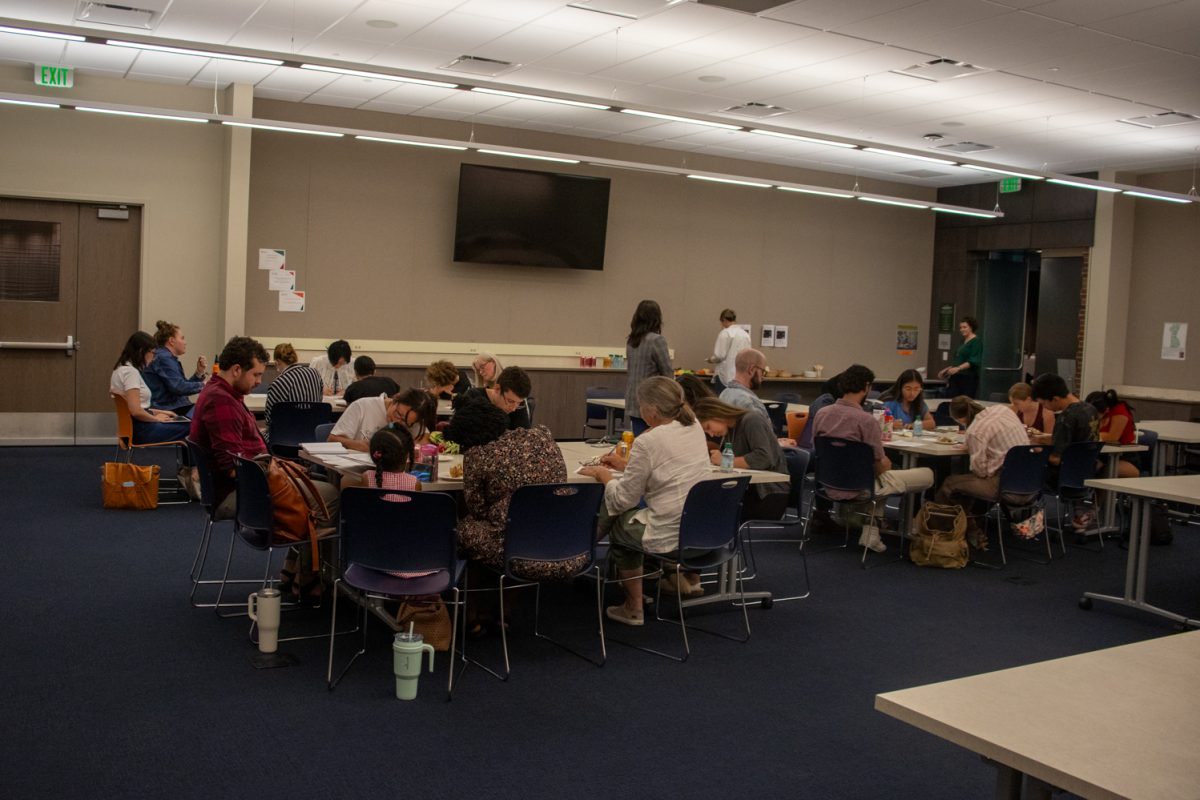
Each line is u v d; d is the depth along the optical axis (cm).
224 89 1010
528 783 314
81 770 309
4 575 527
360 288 1098
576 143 1197
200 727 345
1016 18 675
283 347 812
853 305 1431
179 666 404
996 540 743
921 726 182
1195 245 1203
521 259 1164
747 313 1347
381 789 305
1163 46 723
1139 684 200
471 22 746
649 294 1273
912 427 765
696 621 504
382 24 760
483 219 1138
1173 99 877
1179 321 1220
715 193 1305
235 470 465
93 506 714
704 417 556
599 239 1205
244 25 779
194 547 605
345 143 1077
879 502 694
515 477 410
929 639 488
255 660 413
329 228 1077
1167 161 1175
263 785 304
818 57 798
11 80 946
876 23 701
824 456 634
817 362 1409
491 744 342
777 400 1089
